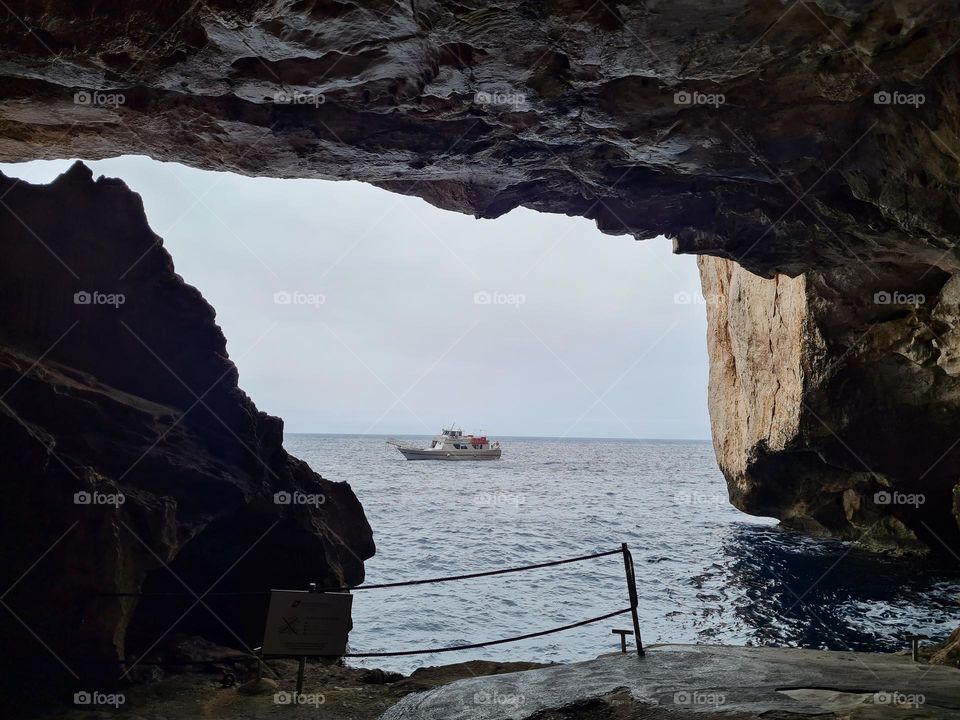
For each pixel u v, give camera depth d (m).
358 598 22.67
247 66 7.91
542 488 65.56
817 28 7.08
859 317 22.12
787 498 31.94
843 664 8.46
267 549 11.73
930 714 6.17
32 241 10.82
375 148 10.49
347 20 7.01
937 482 25.05
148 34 7.10
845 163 9.98
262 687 9.01
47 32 7.07
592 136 10.20
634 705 6.95
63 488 8.74
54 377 10.04
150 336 11.45
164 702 8.48
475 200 13.25
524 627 19.36
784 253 13.73
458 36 7.37
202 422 11.55
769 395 28.64
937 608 20.38
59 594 8.46
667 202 13.18
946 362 19.25
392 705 8.23
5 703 8.01
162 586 10.55
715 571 26.64
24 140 10.45
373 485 63.56
